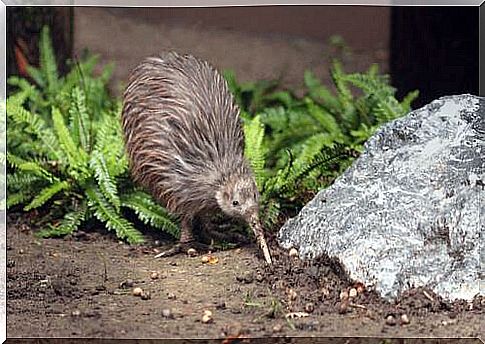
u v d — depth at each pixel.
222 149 7.59
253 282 7.06
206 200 7.57
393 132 7.52
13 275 7.32
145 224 8.88
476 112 7.43
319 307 6.51
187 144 7.56
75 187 8.99
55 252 8.02
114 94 12.77
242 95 11.68
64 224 8.54
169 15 16.98
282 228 7.73
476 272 6.61
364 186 7.29
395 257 6.69
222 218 8.27
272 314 6.38
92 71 13.19
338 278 6.94
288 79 14.73
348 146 8.83
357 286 6.72
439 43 11.12
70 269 7.51
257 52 15.95
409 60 11.46
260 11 17.00
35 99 10.66
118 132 9.37
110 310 6.51
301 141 10.10
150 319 6.30
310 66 15.37
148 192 8.55
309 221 7.43
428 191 7.04
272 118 10.61
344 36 16.67
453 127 7.36
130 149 7.95
